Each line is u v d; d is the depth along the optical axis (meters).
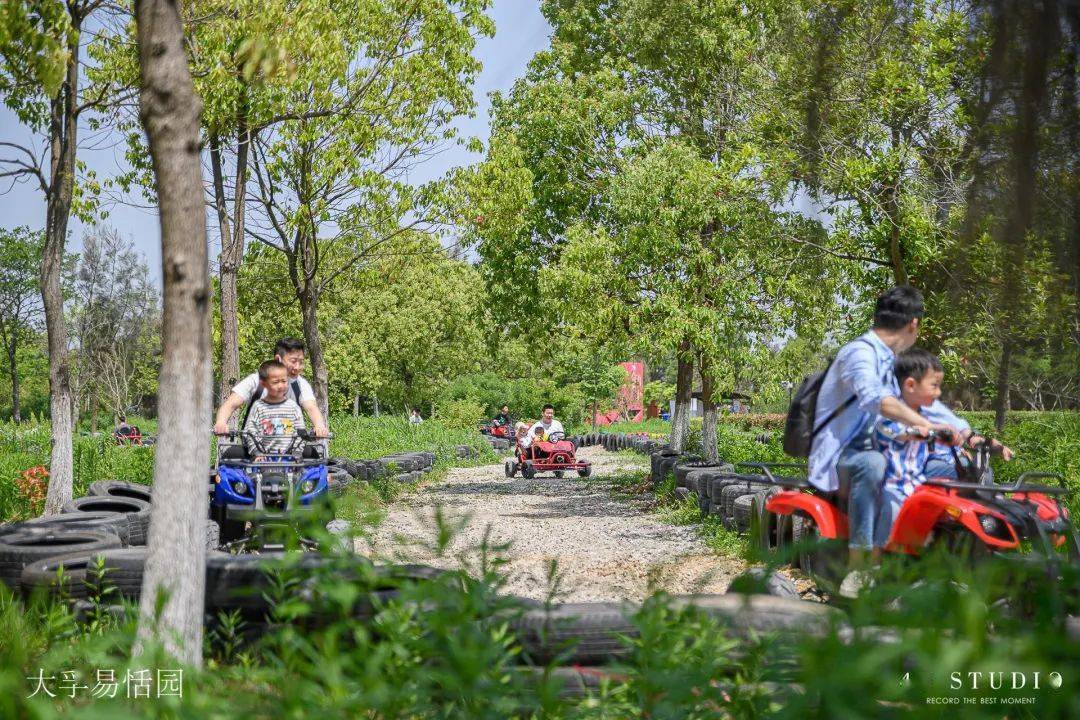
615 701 3.18
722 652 3.14
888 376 5.88
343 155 16.67
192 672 2.92
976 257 7.05
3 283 59.72
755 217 15.21
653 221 17.56
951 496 5.24
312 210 17.39
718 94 19.50
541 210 21.84
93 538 7.05
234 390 8.97
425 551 8.48
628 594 8.25
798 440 6.02
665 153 18.05
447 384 63.19
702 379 19.16
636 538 12.75
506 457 40.38
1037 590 3.08
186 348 3.93
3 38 7.22
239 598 4.76
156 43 4.01
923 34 9.30
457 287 58.94
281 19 11.72
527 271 22.47
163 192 4.00
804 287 15.39
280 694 2.88
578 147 21.70
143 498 10.75
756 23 19.47
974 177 5.48
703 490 14.43
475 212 18.17
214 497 8.70
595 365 64.81
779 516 6.70
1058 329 7.12
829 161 12.06
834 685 2.41
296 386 9.18
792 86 11.49
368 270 21.16
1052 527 5.15
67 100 11.46
